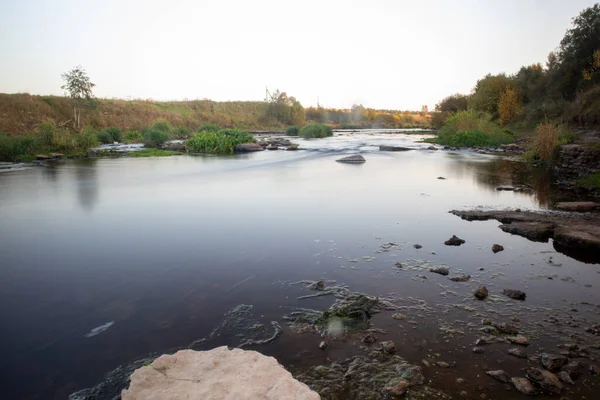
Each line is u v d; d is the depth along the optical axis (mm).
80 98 37688
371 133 52969
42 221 7645
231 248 5992
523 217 7402
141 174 14633
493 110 37438
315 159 20188
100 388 2891
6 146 20219
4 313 4039
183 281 4793
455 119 30078
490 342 3422
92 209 8695
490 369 3062
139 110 49219
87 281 4820
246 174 14523
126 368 3125
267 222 7523
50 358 3273
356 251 5816
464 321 3797
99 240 6430
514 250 5852
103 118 43188
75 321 3873
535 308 4055
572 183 11477
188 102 66875
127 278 4902
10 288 4633
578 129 21109
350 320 3801
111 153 23578
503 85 36969
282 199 9758
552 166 15125
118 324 3807
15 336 3609
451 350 3314
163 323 3809
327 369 3053
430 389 2824
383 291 4457
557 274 4949
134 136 36188
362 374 2986
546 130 15938
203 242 6297
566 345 3361
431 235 6629
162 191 10930
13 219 7797
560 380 2922
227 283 4719
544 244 6133
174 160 20094
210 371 2863
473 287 4570
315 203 9281
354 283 4680
